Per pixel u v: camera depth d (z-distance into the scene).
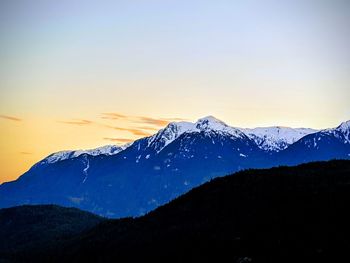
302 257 164.12
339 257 159.75
